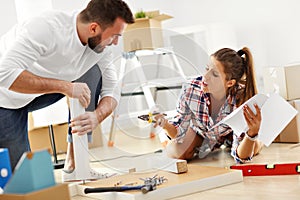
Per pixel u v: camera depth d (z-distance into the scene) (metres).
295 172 1.86
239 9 3.97
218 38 4.03
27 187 1.05
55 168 2.79
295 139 2.62
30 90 1.87
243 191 1.69
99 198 1.78
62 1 3.94
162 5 4.58
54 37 1.89
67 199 1.07
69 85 1.87
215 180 1.79
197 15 4.32
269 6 3.77
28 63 1.88
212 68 1.98
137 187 1.70
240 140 2.18
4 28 3.61
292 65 2.74
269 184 1.75
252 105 1.94
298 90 2.72
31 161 1.05
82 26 1.89
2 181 1.26
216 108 2.05
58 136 3.43
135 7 4.40
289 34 3.67
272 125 1.93
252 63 2.22
